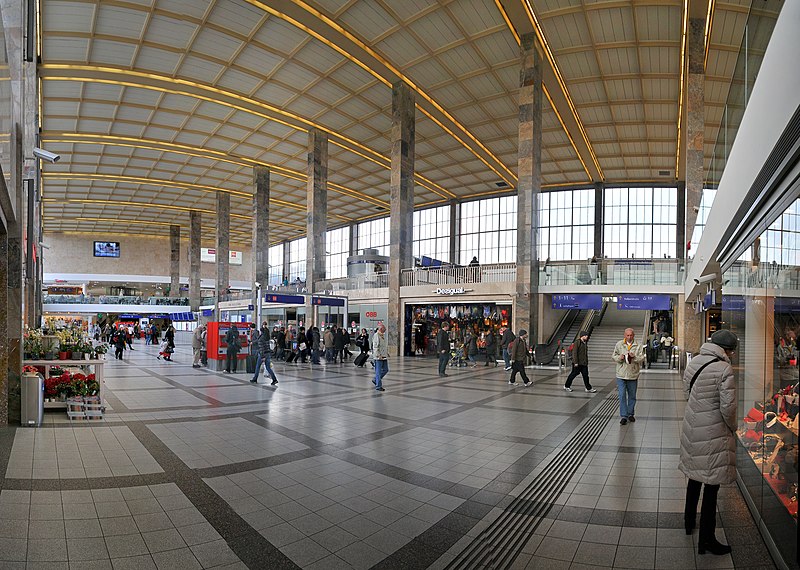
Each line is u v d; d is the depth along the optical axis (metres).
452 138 25.03
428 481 4.64
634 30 15.73
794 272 2.86
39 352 7.94
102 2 15.02
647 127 22.61
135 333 40.31
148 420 7.21
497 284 19.55
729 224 5.26
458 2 14.97
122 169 31.22
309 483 4.54
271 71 19.20
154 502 3.96
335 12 15.53
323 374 14.02
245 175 32.56
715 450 3.17
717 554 3.19
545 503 4.10
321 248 25.33
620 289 18.53
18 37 6.89
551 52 17.36
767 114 3.40
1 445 5.57
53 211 42.66
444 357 14.34
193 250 42.75
